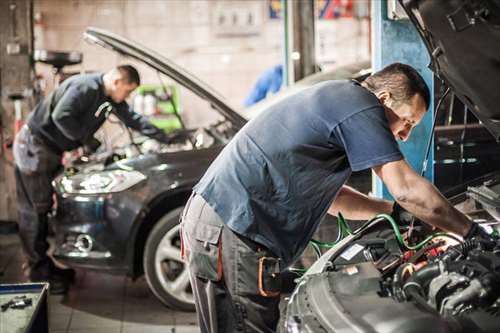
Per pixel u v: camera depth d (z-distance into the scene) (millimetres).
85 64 10297
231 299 3043
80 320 5047
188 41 10609
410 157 4477
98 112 5496
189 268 3164
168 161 5176
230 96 10773
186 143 5969
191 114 10438
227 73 10727
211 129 5727
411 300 2381
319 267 2859
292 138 2902
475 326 2275
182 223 3225
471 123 4461
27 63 7566
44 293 3295
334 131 2832
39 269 5590
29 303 3242
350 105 2824
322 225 4254
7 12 7523
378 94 2930
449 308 2293
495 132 3109
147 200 5070
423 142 4457
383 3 4363
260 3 10641
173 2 10492
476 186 3375
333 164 2922
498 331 2268
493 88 2773
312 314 2475
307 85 5887
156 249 5074
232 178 2988
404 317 2266
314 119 2871
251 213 2955
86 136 5547
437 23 2639
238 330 3057
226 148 3121
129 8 10414
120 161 5281
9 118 7590
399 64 2947
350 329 2303
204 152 5242
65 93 5398
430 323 2230
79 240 5180
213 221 3025
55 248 5336
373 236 3125
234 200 2977
